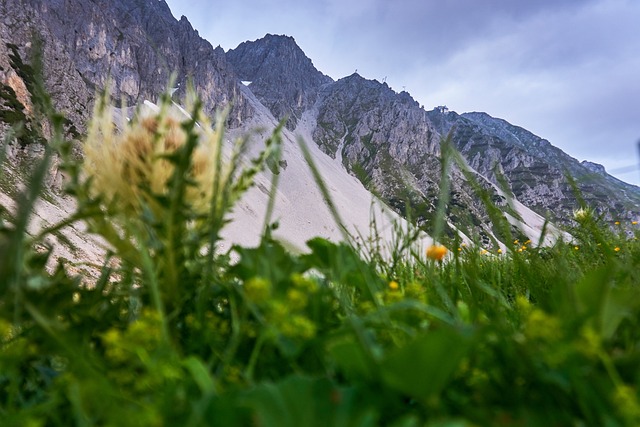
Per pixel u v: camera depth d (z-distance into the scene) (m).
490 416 0.88
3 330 1.13
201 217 1.47
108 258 1.53
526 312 1.53
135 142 1.56
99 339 1.43
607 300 1.14
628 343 1.19
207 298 1.42
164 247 1.46
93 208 1.38
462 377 1.06
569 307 1.23
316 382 0.88
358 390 0.90
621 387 0.83
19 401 1.28
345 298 1.66
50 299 1.28
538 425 0.87
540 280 1.97
